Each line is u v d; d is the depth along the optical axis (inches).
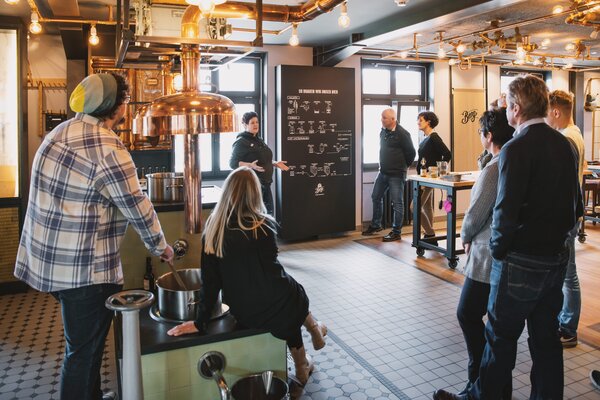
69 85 213.6
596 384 112.3
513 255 85.8
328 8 122.4
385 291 181.9
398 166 263.9
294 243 261.9
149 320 96.2
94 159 79.3
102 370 125.6
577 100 387.5
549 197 83.0
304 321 105.9
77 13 170.2
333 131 268.4
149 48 103.0
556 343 90.5
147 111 91.9
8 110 185.0
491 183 95.0
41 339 144.5
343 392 111.8
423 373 120.5
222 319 96.2
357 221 297.3
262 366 93.4
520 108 86.4
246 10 120.0
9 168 185.8
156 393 86.4
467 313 100.7
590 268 207.2
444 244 256.2
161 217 116.3
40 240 80.0
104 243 82.3
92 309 81.6
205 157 265.6
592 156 400.5
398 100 315.3
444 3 183.2
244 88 272.2
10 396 112.3
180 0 105.8
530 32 255.6
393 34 216.5
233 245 88.7
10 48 183.9
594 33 203.8
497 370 88.6
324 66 272.4
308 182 263.9
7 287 186.4
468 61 273.0
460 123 331.3
